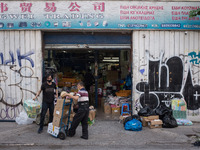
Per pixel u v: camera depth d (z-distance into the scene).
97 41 7.46
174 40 7.02
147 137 5.50
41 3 6.84
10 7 6.85
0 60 6.97
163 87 7.06
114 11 6.89
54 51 8.67
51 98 5.89
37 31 6.94
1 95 6.99
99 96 9.16
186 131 6.00
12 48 6.94
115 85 9.29
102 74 9.26
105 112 8.18
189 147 4.94
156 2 6.91
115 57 9.25
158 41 7.02
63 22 6.89
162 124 6.38
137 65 7.04
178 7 6.92
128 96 8.15
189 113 7.09
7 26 6.88
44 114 5.82
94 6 6.88
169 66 7.04
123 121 6.76
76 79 8.87
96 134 5.73
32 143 5.04
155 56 7.03
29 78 6.97
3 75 6.99
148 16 6.92
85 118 5.34
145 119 6.35
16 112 7.00
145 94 7.05
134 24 6.91
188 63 7.05
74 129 5.39
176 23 6.95
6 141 5.16
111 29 6.94
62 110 5.29
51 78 5.89
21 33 6.94
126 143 5.09
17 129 6.14
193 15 6.30
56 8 6.86
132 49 7.22
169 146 5.01
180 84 7.07
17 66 6.97
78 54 8.94
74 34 7.43
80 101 5.28
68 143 5.06
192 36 7.04
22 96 6.98
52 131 5.49
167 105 7.07
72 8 6.88
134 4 6.89
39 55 6.95
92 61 9.02
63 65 8.91
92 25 6.90
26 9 6.84
